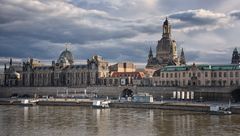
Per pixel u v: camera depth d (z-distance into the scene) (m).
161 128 128.88
